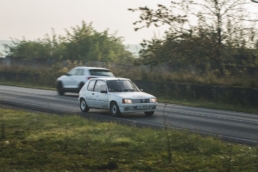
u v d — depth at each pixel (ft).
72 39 420.36
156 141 72.08
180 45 211.61
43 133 79.87
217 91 175.94
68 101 161.38
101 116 116.78
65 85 195.21
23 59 344.49
